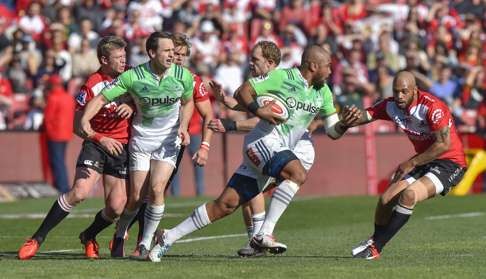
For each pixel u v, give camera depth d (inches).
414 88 1369.3
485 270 1197.1
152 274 1160.2
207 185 3016.7
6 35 3184.1
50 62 3100.4
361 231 1888.5
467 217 2176.4
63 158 2849.4
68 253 1492.4
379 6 3969.0
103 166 1400.1
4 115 3019.2
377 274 1154.0
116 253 1413.6
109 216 1406.3
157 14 3454.7
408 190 1357.0
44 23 3339.1
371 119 1408.7
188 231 1318.9
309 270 1187.9
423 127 1381.6
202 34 3371.1
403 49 3659.0
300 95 1331.2
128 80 1307.8
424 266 1235.2
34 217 2214.6
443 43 3754.9
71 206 1379.2
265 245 1325.0
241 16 3641.7
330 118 1395.2
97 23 3388.3
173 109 1342.3
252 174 1333.7
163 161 1355.8
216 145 3029.0
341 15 3816.4
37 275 1159.0
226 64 3228.3
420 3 3996.1
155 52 1296.8
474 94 3506.4
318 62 1325.0
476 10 4104.3
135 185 1360.7
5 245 1644.9
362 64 3489.2
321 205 2534.5
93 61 3129.9
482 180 3100.4
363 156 3134.8
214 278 1122.0
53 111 2827.3
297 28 3572.8
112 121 1387.8
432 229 1881.2
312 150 1409.9
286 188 1309.1
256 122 1364.4
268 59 1397.6
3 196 2733.8
